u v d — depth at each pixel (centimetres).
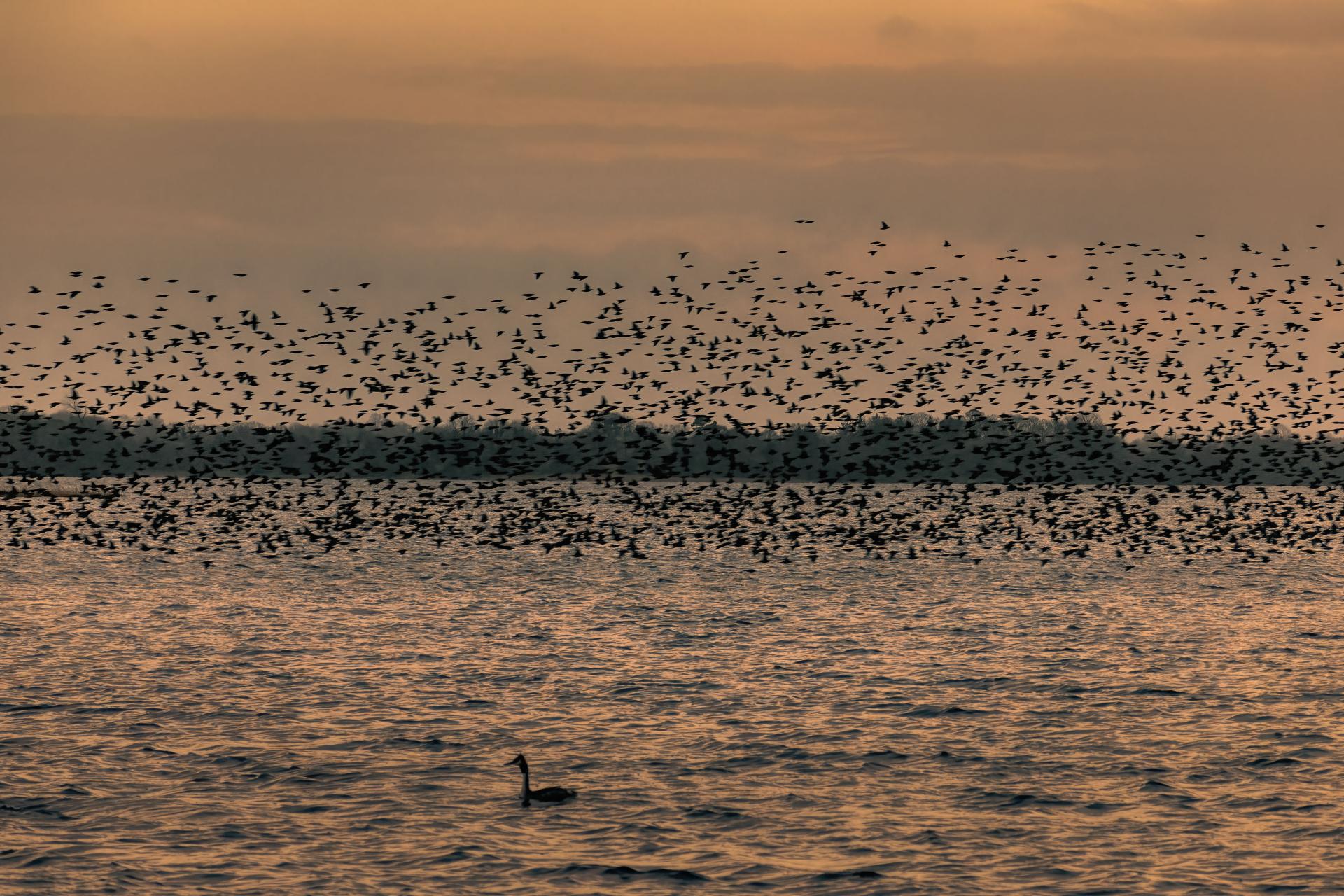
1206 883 3572
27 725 5209
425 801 4262
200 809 4150
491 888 3525
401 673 6562
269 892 3484
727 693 6016
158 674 6456
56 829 3944
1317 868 3669
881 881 3588
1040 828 4003
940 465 8175
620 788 4419
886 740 5066
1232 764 4709
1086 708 5675
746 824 4044
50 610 9269
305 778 4497
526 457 7900
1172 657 7175
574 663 6919
